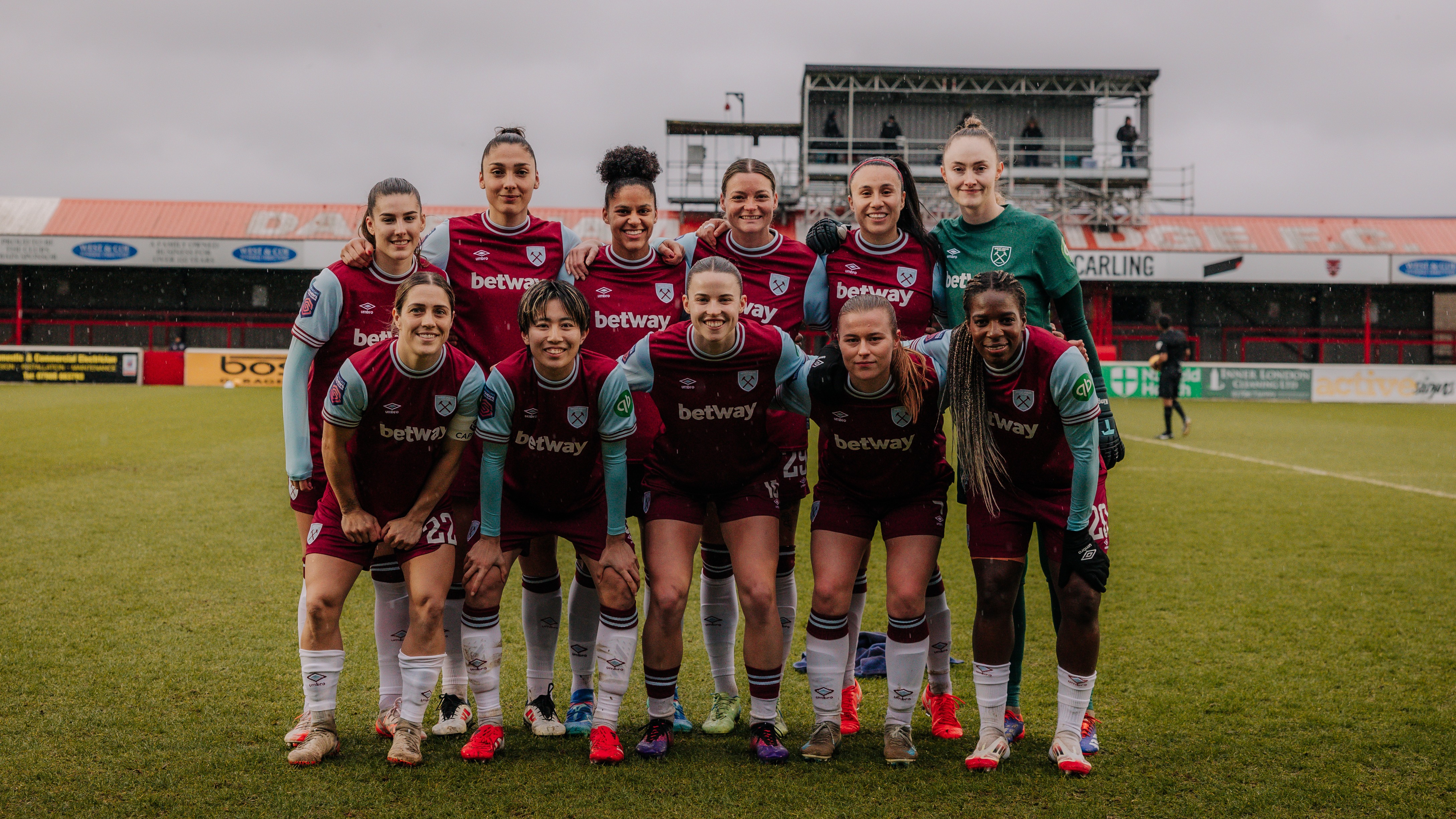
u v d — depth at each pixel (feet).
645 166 12.64
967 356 10.41
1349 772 10.16
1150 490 30.66
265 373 81.20
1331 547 21.84
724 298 10.21
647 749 10.60
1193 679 13.16
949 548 22.61
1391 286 97.14
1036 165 97.35
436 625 10.47
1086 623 10.22
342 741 10.96
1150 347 96.12
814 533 11.14
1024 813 9.25
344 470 10.23
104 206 96.07
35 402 59.67
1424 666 13.62
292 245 87.61
